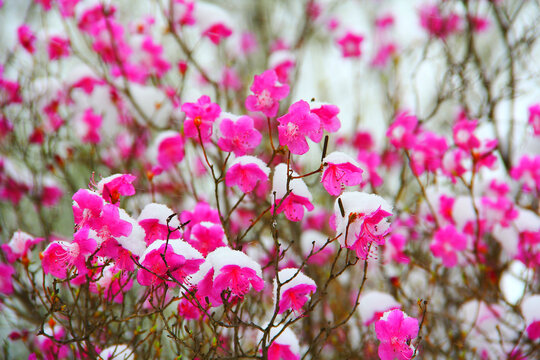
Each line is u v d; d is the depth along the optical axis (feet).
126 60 15.42
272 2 20.86
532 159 13.33
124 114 15.37
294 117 7.55
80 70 14.83
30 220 15.39
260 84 8.32
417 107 13.76
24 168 15.06
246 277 7.18
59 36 14.96
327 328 8.00
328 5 21.12
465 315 12.57
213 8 14.79
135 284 12.59
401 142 12.41
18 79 14.46
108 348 9.19
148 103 14.76
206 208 9.34
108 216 7.30
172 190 14.19
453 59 14.32
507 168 14.65
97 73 14.94
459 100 14.83
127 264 7.49
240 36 19.63
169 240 7.42
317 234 15.12
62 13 14.65
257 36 20.31
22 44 14.52
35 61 14.64
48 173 15.05
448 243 12.03
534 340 10.69
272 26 20.86
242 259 7.17
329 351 13.15
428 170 12.69
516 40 14.47
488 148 12.01
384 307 10.53
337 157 7.66
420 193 13.39
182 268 7.31
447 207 13.04
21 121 15.01
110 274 9.43
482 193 14.48
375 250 7.98
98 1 14.65
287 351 8.29
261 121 15.71
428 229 13.74
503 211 12.51
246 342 11.50
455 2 14.92
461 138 11.71
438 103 13.78
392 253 12.32
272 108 8.29
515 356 10.78
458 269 14.49
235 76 16.87
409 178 14.58
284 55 15.43
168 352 11.59
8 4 16.78
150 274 7.35
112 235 7.33
